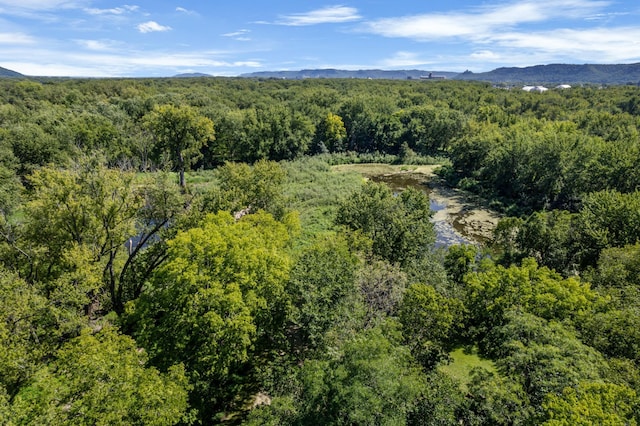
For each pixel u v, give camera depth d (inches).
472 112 4490.7
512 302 883.4
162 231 1117.1
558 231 1369.3
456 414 597.3
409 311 812.6
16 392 633.6
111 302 1055.0
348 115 4067.4
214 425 748.0
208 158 3304.6
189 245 786.8
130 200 1045.8
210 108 3590.1
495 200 2352.4
